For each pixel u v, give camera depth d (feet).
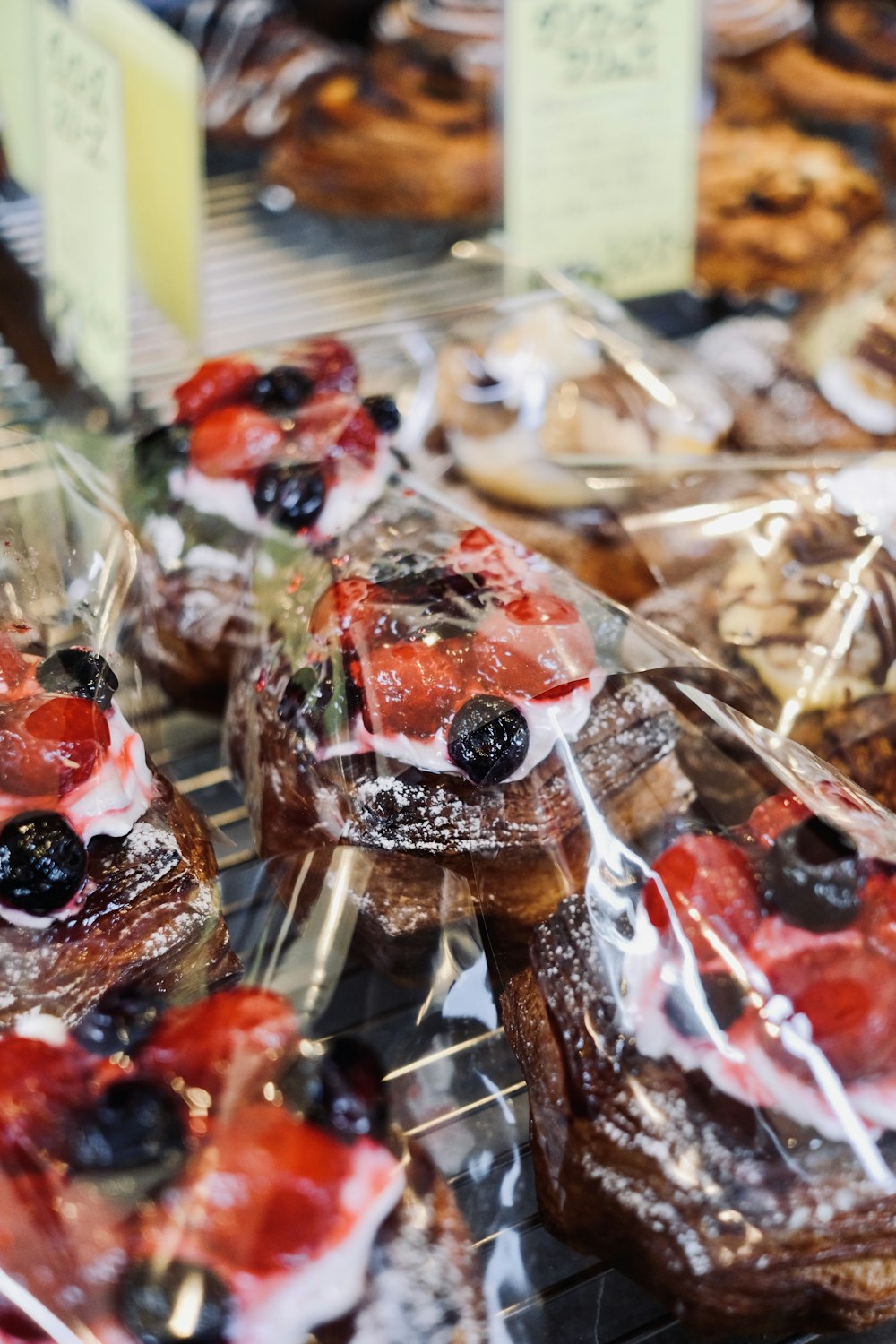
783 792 1.06
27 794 1.05
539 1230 1.02
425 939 1.06
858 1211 0.96
